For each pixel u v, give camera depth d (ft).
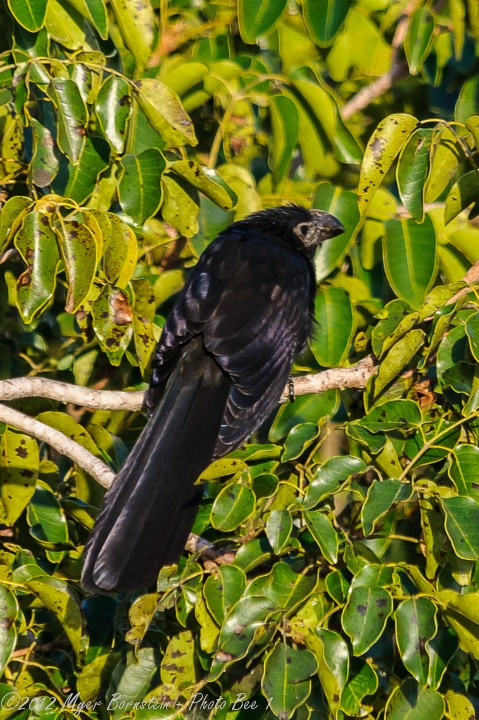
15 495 25.49
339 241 29.22
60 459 30.04
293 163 34.09
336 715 22.34
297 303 28.45
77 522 27.50
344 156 29.71
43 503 26.08
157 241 31.01
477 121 25.72
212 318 26.91
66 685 25.52
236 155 32.19
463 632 22.99
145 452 24.25
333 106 29.50
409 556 28.07
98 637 26.30
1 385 25.40
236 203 27.27
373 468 24.97
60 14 27.45
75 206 24.16
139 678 24.59
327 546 22.86
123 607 25.26
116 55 28.71
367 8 33.27
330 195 29.58
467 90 31.68
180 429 24.99
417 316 25.90
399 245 27.71
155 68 29.53
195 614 23.70
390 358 25.84
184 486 23.70
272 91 31.17
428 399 27.63
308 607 24.11
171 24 32.73
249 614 22.74
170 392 25.99
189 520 23.15
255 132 32.71
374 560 24.32
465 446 24.35
